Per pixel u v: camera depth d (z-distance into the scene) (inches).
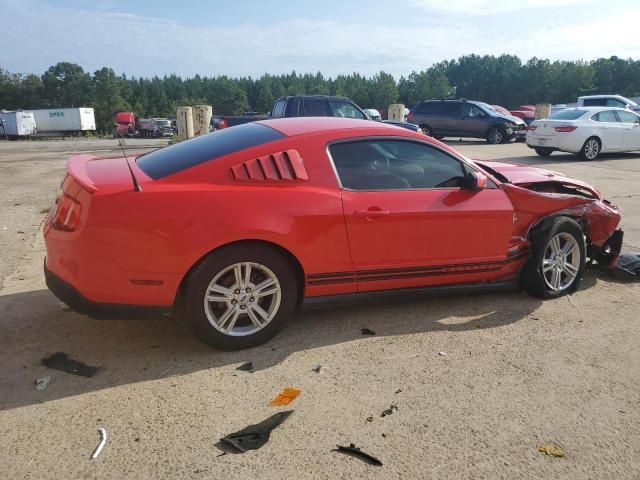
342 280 149.4
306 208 139.8
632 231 273.4
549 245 178.9
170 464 97.5
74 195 129.4
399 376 130.1
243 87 5118.1
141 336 149.1
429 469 97.5
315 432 107.6
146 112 4729.3
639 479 96.5
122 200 124.6
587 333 156.1
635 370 135.0
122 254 124.9
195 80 5777.6
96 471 95.3
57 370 130.2
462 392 123.3
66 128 2185.0
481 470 97.6
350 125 158.2
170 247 127.1
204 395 120.3
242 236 131.9
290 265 144.4
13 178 473.4
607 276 208.5
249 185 136.9
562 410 117.0
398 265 155.1
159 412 113.6
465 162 167.9
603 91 4057.6
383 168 155.1
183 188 130.9
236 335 139.3
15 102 4426.7
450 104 889.5
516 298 183.3
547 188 196.5
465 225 161.9
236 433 106.7
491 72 4734.3
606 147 602.5
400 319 163.9
